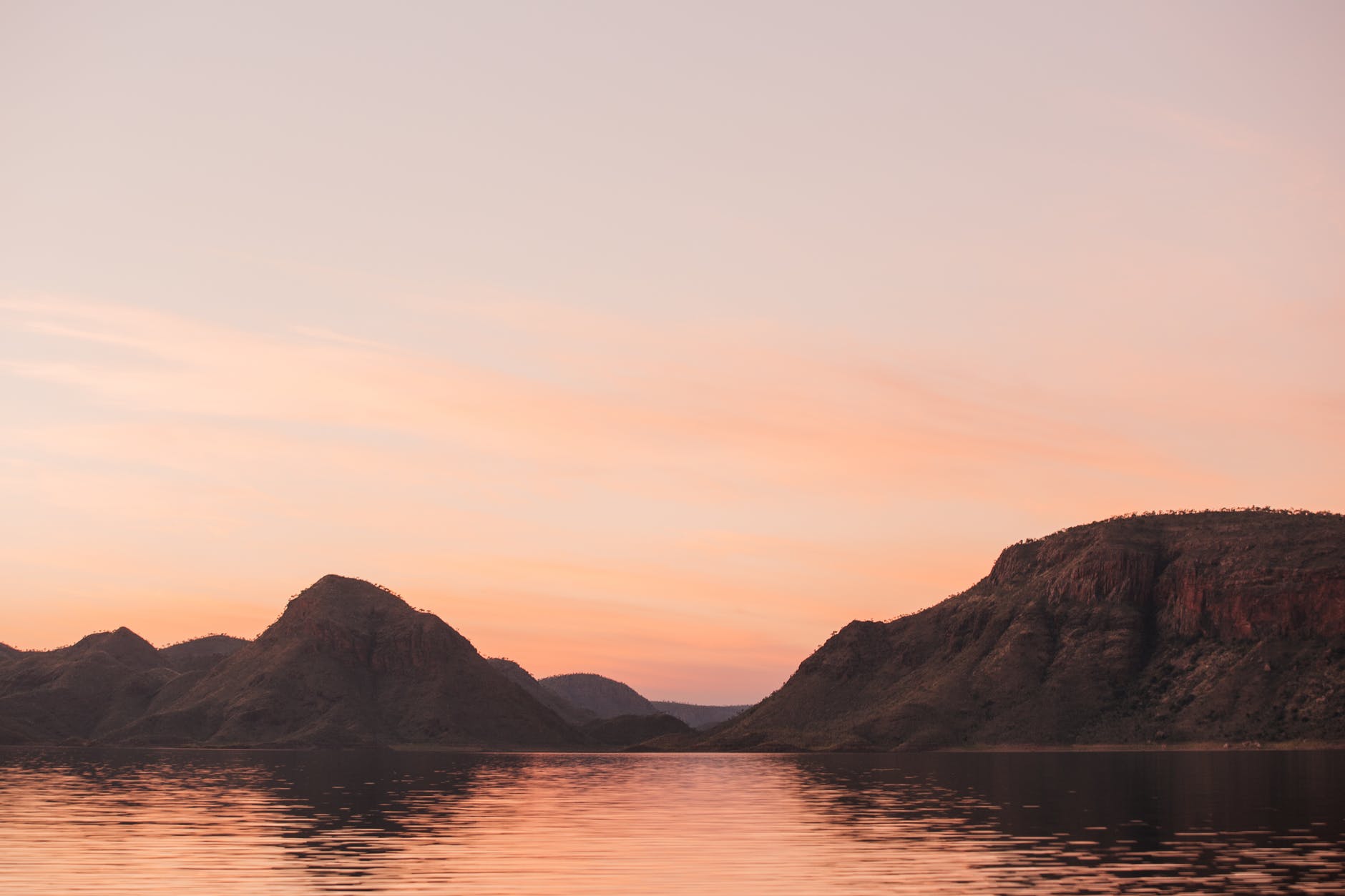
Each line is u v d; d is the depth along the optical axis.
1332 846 75.38
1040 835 82.19
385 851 75.69
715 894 59.16
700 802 116.94
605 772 186.00
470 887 61.25
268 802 114.69
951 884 61.75
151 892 60.12
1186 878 63.22
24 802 113.56
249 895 59.19
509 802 117.12
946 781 144.50
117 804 111.38
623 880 63.62
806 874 65.19
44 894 59.62
